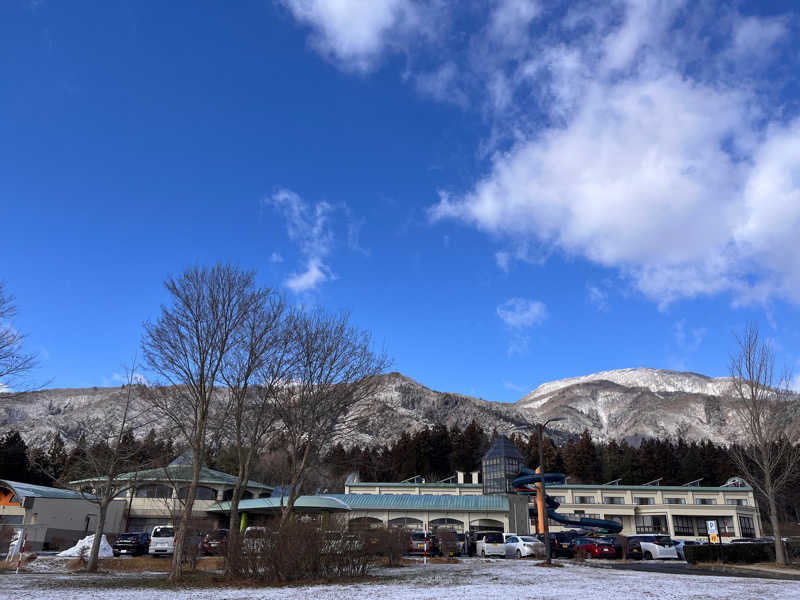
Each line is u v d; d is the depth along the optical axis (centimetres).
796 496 8675
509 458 7100
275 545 2064
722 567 2828
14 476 7581
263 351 2452
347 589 1695
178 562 2139
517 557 3900
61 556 3747
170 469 4622
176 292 2295
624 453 12256
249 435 2666
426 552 3188
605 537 4066
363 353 2833
